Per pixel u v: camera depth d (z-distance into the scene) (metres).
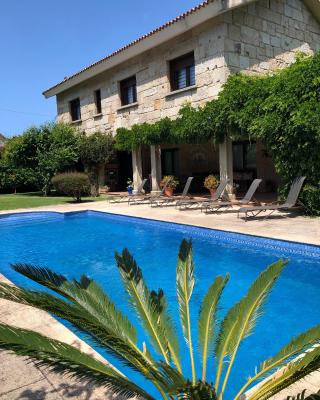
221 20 12.77
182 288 2.88
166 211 12.34
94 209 13.66
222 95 12.07
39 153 21.12
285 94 9.94
